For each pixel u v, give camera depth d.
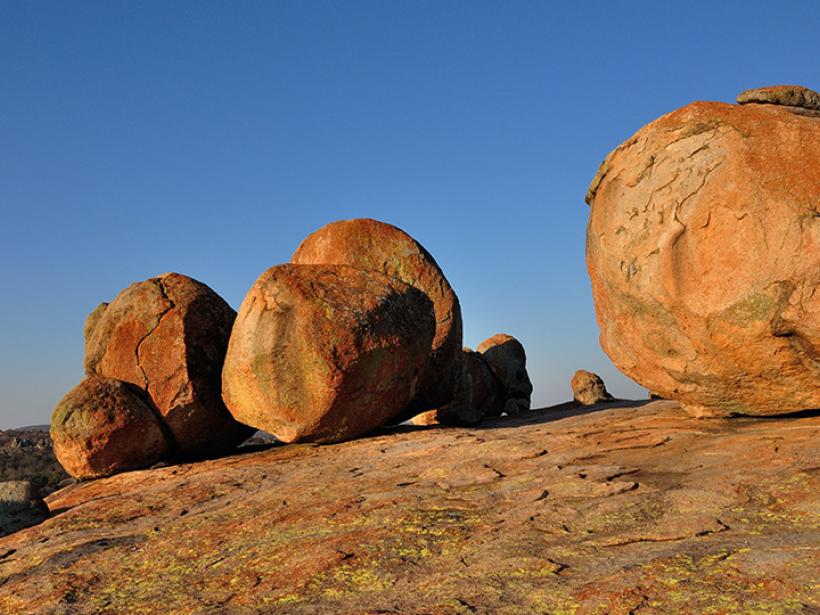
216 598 5.23
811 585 3.91
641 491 6.51
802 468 6.43
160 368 13.10
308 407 11.56
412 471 8.82
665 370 9.55
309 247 16.94
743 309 8.17
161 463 13.10
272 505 7.94
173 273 14.16
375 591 4.88
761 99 9.08
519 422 15.27
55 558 6.93
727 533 5.09
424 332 12.62
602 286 10.02
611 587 4.29
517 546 5.41
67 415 12.37
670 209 8.70
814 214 7.79
